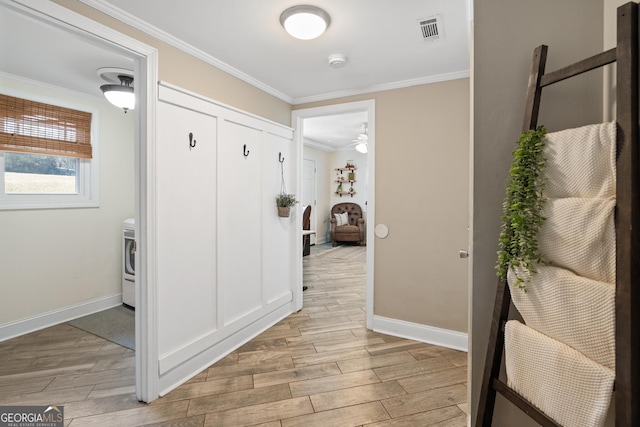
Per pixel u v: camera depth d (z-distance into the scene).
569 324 0.89
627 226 0.76
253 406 1.76
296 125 3.19
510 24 1.17
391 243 2.74
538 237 0.99
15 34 1.93
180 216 1.99
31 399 1.82
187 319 2.05
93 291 3.22
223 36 1.92
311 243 7.69
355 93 2.87
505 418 1.19
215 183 2.25
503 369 1.21
